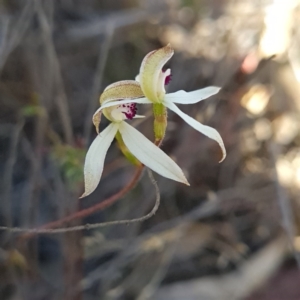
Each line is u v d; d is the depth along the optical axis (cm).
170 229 18
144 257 18
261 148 20
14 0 18
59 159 16
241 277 18
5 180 18
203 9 22
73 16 21
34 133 18
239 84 18
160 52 10
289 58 19
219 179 19
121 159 18
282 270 18
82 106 20
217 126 18
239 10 20
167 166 10
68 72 20
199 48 20
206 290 18
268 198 19
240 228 19
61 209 15
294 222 18
